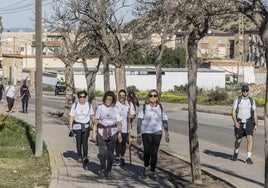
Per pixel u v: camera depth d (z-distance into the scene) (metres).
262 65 81.56
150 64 79.31
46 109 39.12
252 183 12.05
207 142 20.45
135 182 11.77
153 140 12.07
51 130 22.56
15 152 16.00
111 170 12.84
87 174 12.52
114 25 19.42
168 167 13.96
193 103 11.42
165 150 17.28
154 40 24.80
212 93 48.88
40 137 15.35
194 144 11.63
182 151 17.22
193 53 11.21
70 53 26.77
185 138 21.41
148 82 75.44
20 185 11.11
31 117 29.12
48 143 17.88
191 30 11.26
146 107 12.12
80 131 13.77
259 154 17.08
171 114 38.41
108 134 12.04
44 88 78.69
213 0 9.49
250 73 82.25
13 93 32.19
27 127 22.33
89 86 24.12
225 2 9.27
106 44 19.27
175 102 52.53
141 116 12.12
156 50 20.52
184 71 75.56
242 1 8.35
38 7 15.20
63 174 12.43
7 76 95.81
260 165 14.77
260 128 26.25
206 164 14.79
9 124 22.05
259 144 19.73
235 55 89.25
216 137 22.36
